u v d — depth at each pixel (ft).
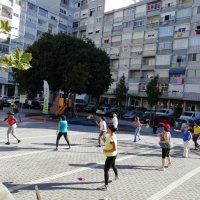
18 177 33.83
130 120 150.30
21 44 242.78
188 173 42.70
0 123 82.79
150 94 177.58
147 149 61.72
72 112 127.24
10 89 240.32
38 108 168.14
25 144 54.39
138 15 216.54
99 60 146.82
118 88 200.23
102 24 244.83
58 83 139.64
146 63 209.56
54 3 270.46
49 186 31.55
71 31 279.08
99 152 52.75
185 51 185.78
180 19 191.01
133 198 29.78
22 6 241.14
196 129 67.87
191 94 179.83
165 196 31.27
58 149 52.21
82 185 32.73
